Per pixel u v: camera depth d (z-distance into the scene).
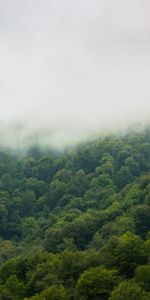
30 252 130.75
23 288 98.44
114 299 78.12
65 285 93.50
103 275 87.31
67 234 142.00
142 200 156.88
